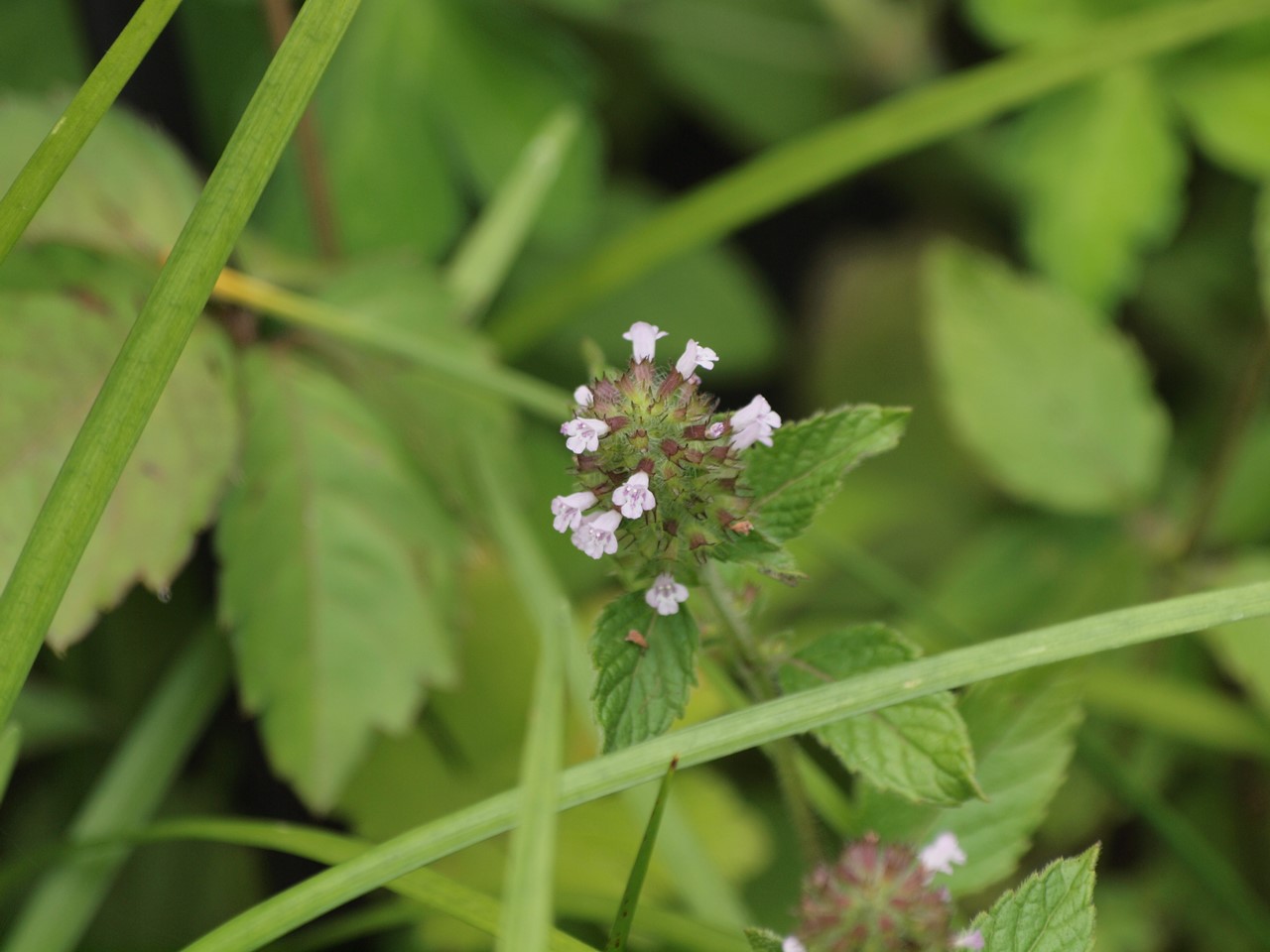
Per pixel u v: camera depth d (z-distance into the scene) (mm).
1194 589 569
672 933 478
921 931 432
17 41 572
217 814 550
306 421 518
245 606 506
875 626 461
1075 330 577
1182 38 542
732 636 461
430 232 578
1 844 545
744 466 449
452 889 456
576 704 502
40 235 505
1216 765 564
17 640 441
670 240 560
